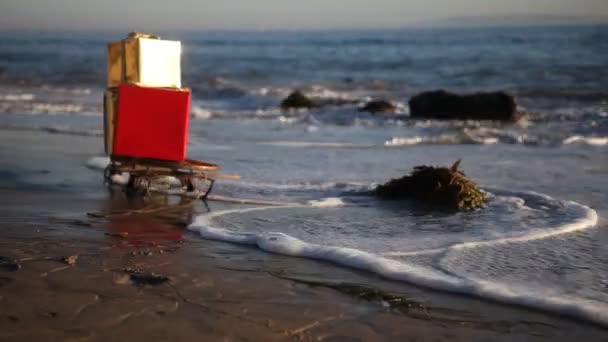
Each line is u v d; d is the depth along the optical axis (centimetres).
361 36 13450
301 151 1195
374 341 344
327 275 455
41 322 355
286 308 388
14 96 2453
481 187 805
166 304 389
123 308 379
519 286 434
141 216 644
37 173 891
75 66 4184
